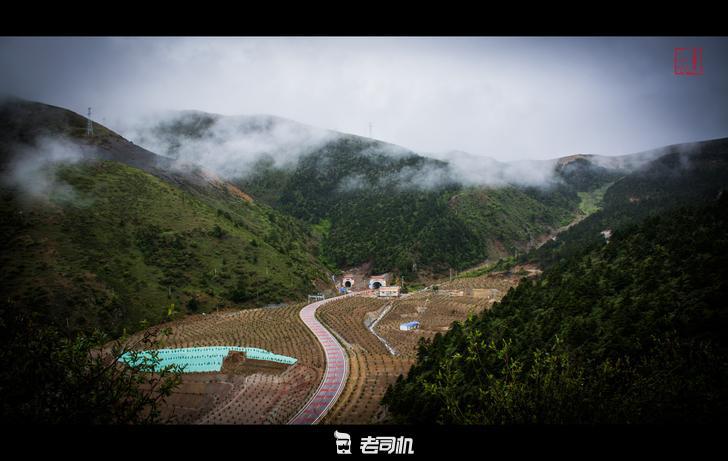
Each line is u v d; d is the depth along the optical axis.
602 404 15.17
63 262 122.50
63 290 112.69
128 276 131.62
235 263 164.75
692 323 36.25
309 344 109.12
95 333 15.68
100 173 174.00
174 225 165.50
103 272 127.50
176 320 126.81
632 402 15.15
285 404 71.00
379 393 74.44
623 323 42.81
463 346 62.44
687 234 61.78
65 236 133.00
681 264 52.66
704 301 39.22
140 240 149.12
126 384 14.71
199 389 77.94
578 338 45.75
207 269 154.12
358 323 135.38
